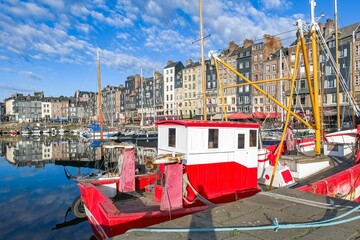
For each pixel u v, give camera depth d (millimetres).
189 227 4547
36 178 21219
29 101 132750
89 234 10852
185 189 7582
